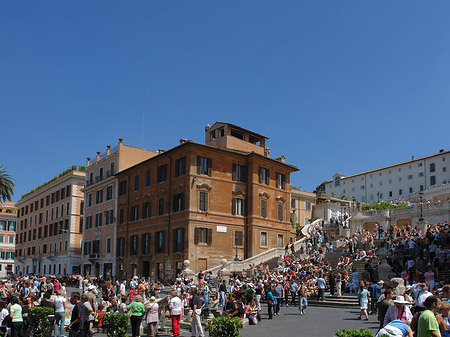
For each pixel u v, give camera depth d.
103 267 61.62
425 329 9.59
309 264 38.19
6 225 113.06
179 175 48.38
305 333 19.77
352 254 40.81
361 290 23.38
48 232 85.00
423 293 14.04
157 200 51.38
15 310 16.95
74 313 15.13
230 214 49.28
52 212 84.62
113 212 60.84
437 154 94.88
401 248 36.12
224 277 36.56
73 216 76.44
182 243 46.25
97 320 21.73
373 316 24.23
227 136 52.91
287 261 41.16
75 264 75.19
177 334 19.22
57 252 79.50
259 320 24.19
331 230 60.03
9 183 66.19
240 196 50.47
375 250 38.78
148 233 52.25
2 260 109.38
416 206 59.50
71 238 75.69
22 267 96.31
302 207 86.56
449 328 10.72
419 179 97.69
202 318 24.81
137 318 17.97
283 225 54.59
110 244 60.75
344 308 28.53
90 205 68.44
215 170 48.88
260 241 50.69
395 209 62.44
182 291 30.17
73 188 77.25
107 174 63.78
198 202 46.75
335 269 37.69
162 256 48.88
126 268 55.78
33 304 21.19
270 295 25.14
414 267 30.27
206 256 46.31
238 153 50.44
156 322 18.70
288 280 33.47
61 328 18.42
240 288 28.30
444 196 80.19
